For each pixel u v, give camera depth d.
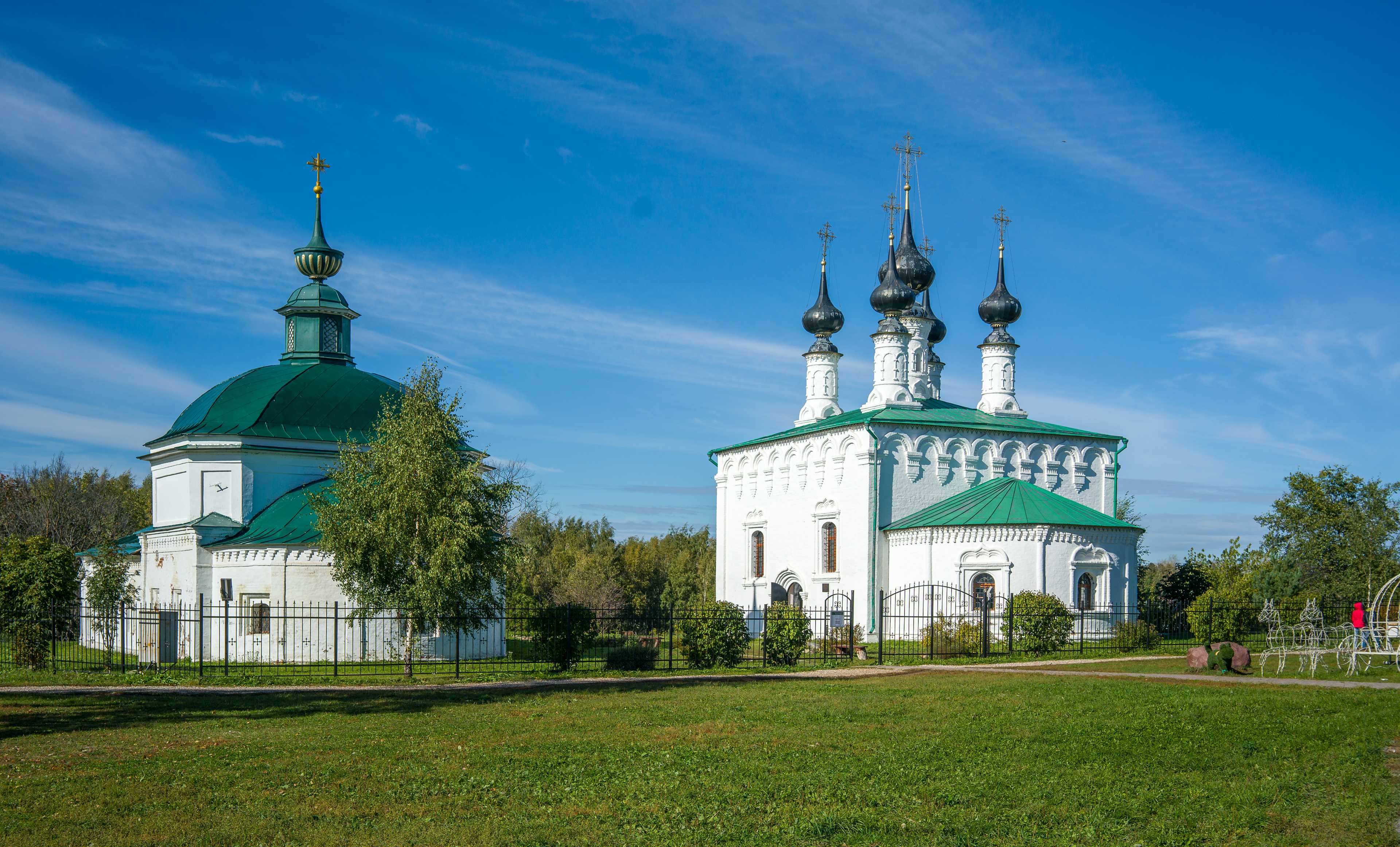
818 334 64.69
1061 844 11.73
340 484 32.31
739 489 63.53
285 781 14.90
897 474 53.50
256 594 39.94
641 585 99.88
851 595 47.72
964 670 31.78
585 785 14.53
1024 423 57.84
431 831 12.36
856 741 17.78
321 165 50.97
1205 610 44.28
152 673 31.70
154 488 47.56
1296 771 14.77
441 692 26.38
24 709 22.83
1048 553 47.28
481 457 35.62
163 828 12.49
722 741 17.92
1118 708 21.03
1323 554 55.38
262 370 48.09
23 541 54.91
